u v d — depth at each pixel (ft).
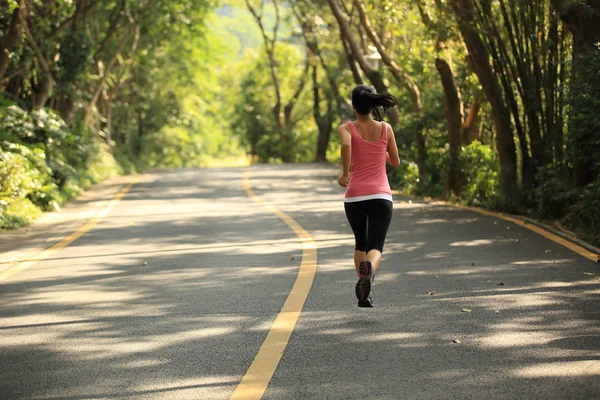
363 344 43.39
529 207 112.27
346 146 49.47
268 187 177.17
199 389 36.37
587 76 87.15
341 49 287.48
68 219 113.39
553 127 108.78
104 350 43.32
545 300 53.57
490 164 130.93
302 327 47.57
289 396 35.14
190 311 52.80
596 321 47.34
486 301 53.67
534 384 35.81
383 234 49.65
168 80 349.82
